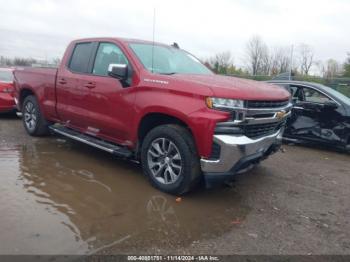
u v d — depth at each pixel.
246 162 4.21
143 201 4.27
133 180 4.98
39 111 6.96
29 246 3.13
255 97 4.19
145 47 5.36
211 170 4.11
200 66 5.84
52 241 3.24
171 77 4.49
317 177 5.75
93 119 5.46
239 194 4.71
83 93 5.61
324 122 7.79
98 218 3.76
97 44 5.70
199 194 4.60
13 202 4.02
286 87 8.36
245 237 3.54
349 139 7.57
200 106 4.08
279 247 3.40
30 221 3.59
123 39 5.39
